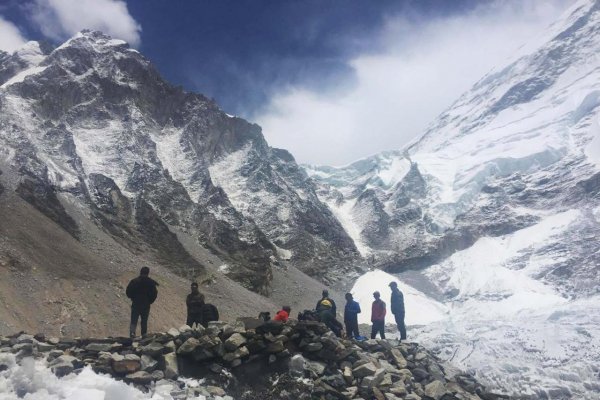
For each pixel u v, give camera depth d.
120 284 42.06
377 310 24.42
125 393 13.07
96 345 15.38
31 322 32.06
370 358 18.58
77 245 45.62
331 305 21.88
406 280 103.62
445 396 18.28
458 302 86.94
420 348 21.97
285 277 77.75
